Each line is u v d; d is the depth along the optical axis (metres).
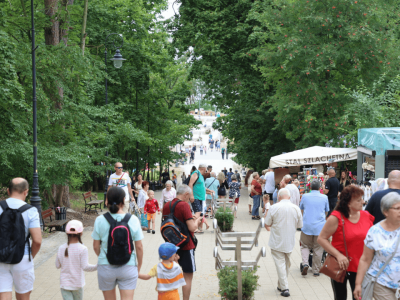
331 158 18.48
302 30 21.36
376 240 4.91
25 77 16.02
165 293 6.12
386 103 19.52
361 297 5.04
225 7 27.31
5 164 13.32
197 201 12.77
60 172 16.31
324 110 22.25
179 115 38.84
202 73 28.16
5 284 5.43
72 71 17.88
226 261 7.79
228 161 70.50
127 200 15.38
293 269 9.90
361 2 20.83
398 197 4.83
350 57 20.78
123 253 5.49
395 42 22.59
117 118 23.27
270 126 30.67
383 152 13.02
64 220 15.80
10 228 5.44
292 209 8.03
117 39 28.92
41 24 17.47
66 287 6.10
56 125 17.36
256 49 23.47
